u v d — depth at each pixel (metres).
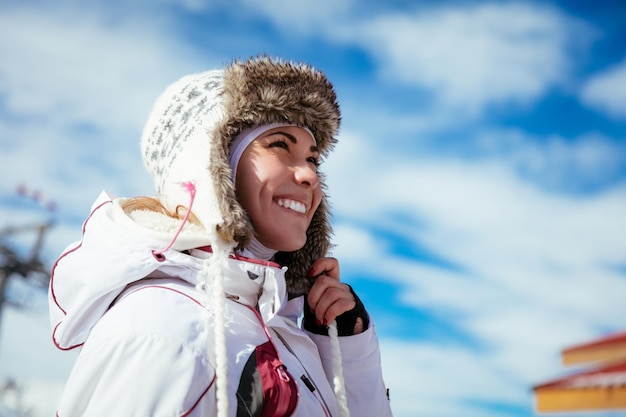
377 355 1.61
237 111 1.40
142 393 1.09
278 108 1.43
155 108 1.53
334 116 1.55
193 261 1.30
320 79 1.52
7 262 12.76
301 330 1.51
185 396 1.11
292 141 1.47
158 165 1.47
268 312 1.34
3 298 12.39
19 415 6.84
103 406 1.09
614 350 5.57
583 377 5.35
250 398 1.19
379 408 1.57
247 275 1.34
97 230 1.30
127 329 1.14
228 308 1.31
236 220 1.32
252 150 1.43
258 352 1.25
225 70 1.48
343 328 1.57
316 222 1.63
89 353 1.14
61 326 1.27
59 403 1.14
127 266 1.25
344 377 1.55
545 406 5.34
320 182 1.64
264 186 1.42
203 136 1.40
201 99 1.45
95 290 1.25
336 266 1.61
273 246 1.46
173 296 1.24
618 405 5.07
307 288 1.62
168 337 1.15
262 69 1.44
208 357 1.17
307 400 1.28
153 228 1.33
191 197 1.30
